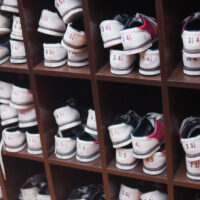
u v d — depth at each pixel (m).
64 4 1.37
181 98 1.45
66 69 1.46
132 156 1.49
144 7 1.57
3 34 1.66
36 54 1.51
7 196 1.84
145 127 1.48
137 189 1.57
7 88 1.66
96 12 1.36
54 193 1.71
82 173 1.92
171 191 1.46
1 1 1.54
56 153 1.63
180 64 1.39
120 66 1.36
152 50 1.31
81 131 1.63
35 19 1.48
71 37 1.39
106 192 1.59
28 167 1.96
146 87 1.69
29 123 1.65
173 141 1.41
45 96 1.59
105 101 1.48
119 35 1.35
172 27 1.31
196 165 1.39
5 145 1.72
